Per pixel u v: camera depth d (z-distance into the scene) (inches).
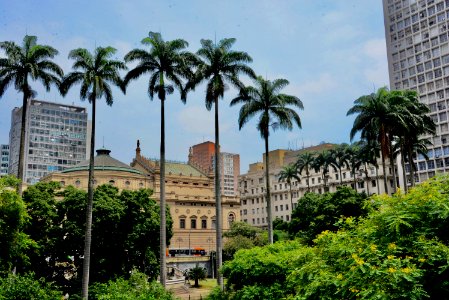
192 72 1907.0
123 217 1940.2
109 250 1877.5
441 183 594.2
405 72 4776.1
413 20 4771.2
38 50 1801.2
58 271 1841.8
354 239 580.7
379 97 2266.2
